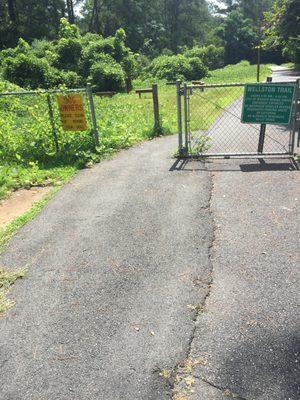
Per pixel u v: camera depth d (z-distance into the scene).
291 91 7.29
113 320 3.61
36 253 4.81
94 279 4.24
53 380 3.03
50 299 3.96
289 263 4.31
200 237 4.95
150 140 10.08
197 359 3.13
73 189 6.84
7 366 3.18
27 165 8.20
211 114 13.38
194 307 3.71
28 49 29.44
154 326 3.51
